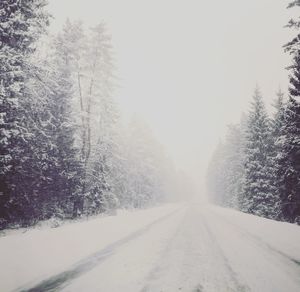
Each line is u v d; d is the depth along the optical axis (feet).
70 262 24.68
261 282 20.12
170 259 26.86
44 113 52.95
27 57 41.57
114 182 97.96
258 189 89.51
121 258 26.89
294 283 20.01
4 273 19.86
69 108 66.54
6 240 29.71
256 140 95.30
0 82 36.99
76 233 37.86
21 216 50.03
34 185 51.90
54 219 54.54
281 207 72.28
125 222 57.67
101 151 75.41
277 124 92.58
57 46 65.67
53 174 58.44
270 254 29.45
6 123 38.19
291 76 57.36
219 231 48.67
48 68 43.21
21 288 18.11
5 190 42.37
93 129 75.46
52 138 58.08
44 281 19.62
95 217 71.51
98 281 19.90
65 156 61.16
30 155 47.19
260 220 65.26
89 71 71.31
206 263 25.46
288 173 63.10
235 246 34.12
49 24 41.32
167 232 46.65
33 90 43.65
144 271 22.58
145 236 41.50
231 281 20.27
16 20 37.40
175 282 19.92
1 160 38.40
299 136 56.18
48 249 27.68
